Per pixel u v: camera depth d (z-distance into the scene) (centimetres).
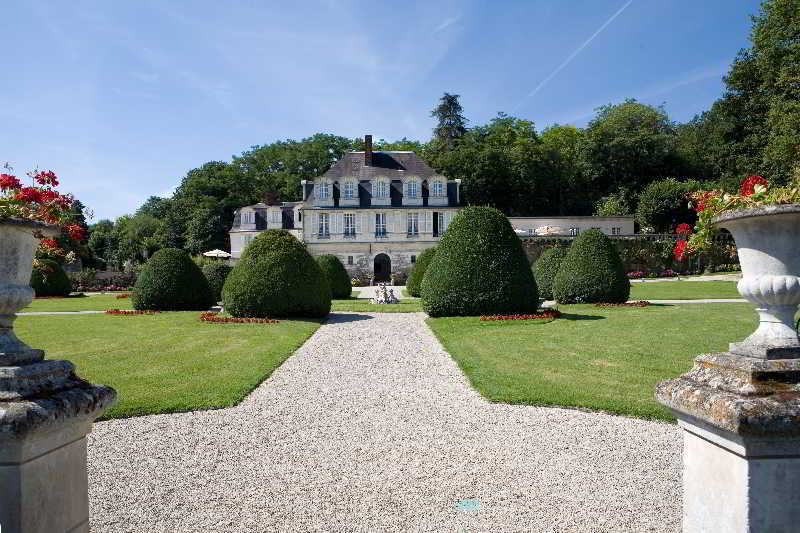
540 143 6706
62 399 261
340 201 4653
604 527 371
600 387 748
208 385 785
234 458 511
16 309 279
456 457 507
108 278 4219
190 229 6206
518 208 6156
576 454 509
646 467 475
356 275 4603
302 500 419
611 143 5978
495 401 696
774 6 3547
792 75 3362
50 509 263
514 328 1298
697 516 297
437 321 1473
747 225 296
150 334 1320
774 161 3319
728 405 258
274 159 7044
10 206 343
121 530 374
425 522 381
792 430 251
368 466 488
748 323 1373
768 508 257
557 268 2281
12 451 241
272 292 1599
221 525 380
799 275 284
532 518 385
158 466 492
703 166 5891
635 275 4291
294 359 1006
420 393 751
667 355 966
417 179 4641
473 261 1538
